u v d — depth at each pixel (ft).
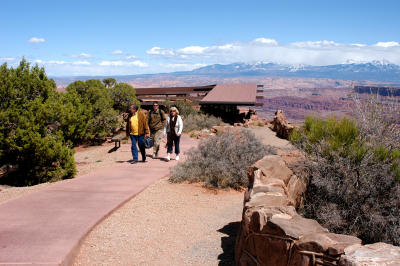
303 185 16.33
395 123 17.95
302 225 10.05
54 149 32.96
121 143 57.72
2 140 33.32
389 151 16.92
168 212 19.26
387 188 15.29
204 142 30.68
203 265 12.88
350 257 7.61
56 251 12.52
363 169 15.90
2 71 35.68
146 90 125.90
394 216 14.28
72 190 22.29
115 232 15.67
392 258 7.38
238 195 24.07
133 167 31.09
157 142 35.86
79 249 13.66
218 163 26.63
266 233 10.30
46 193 21.36
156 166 31.60
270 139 58.49
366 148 16.97
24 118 33.68
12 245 13.05
